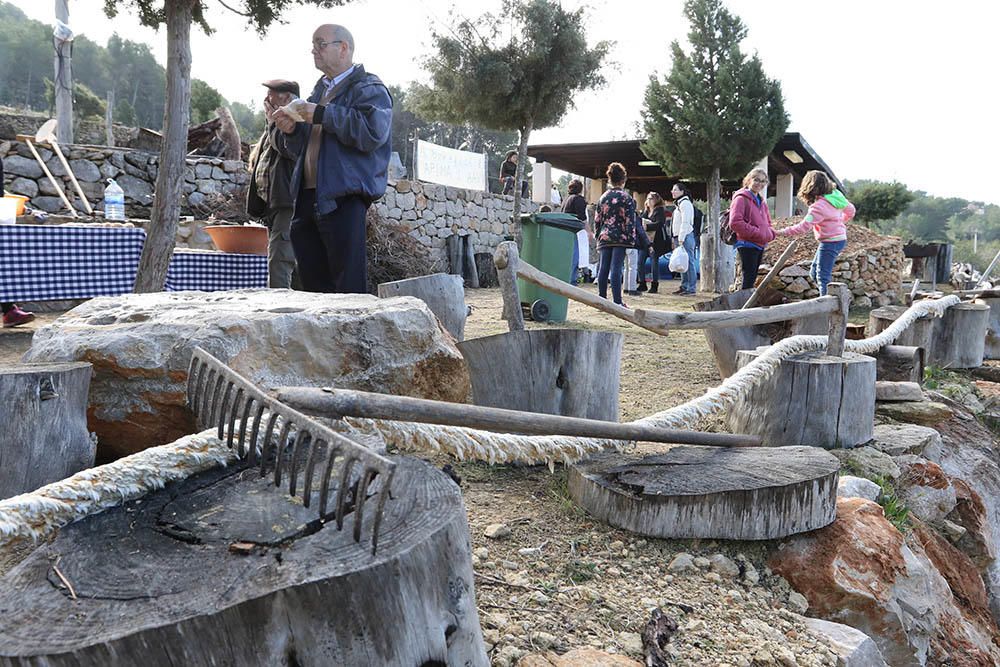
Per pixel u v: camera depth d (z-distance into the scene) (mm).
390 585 1216
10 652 1001
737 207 7512
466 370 3381
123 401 2650
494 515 2664
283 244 5172
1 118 19531
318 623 1161
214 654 1088
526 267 3555
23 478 2283
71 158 9508
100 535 1336
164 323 2707
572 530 2580
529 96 13023
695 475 2666
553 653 1861
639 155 19016
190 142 11602
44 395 2316
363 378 2977
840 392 3730
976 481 4570
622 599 2160
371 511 1400
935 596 2908
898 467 3656
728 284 14859
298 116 3781
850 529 2662
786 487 2514
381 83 4051
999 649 3324
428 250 12633
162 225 5270
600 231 8570
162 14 5746
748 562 2516
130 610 1096
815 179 7621
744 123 13734
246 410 1554
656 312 3531
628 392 4871
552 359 3256
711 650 1990
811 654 2062
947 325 6844
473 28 12711
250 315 2807
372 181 4008
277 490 1506
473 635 1462
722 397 3326
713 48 13992
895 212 35438
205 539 1310
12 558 1985
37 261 5336
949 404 5344
